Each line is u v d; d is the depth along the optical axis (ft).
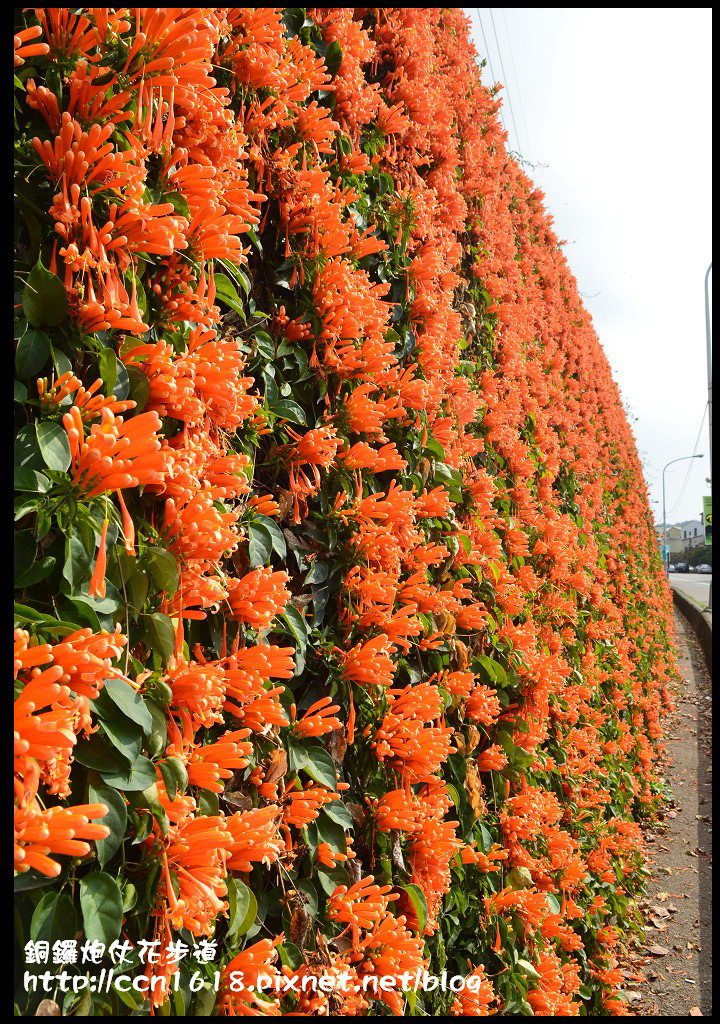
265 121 5.71
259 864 5.35
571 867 12.44
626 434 42.04
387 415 7.31
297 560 6.25
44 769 3.17
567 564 15.93
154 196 4.38
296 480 6.07
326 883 5.66
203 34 3.94
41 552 3.67
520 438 15.99
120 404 3.66
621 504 34.96
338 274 6.45
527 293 20.34
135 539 4.04
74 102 3.74
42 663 3.13
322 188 6.36
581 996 14.32
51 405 3.64
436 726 8.63
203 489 4.49
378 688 6.69
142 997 3.75
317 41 7.22
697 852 23.73
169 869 3.76
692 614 80.89
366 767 6.76
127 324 3.78
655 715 31.09
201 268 4.56
